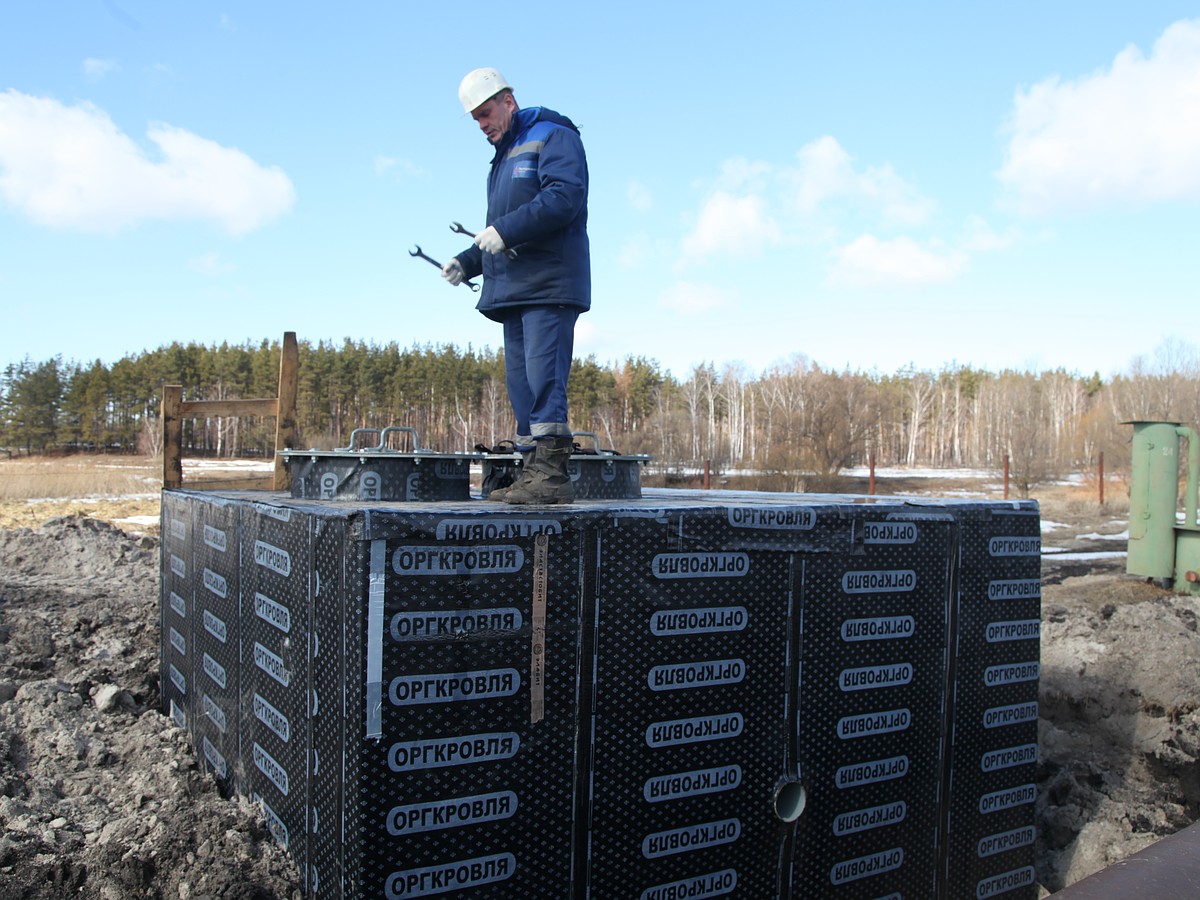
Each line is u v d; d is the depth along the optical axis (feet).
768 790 9.76
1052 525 69.77
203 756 12.25
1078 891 4.70
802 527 9.90
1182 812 14.66
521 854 8.21
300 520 8.57
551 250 10.24
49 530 30.04
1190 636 19.38
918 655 10.93
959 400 300.61
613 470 12.68
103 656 16.88
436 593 7.73
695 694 9.22
